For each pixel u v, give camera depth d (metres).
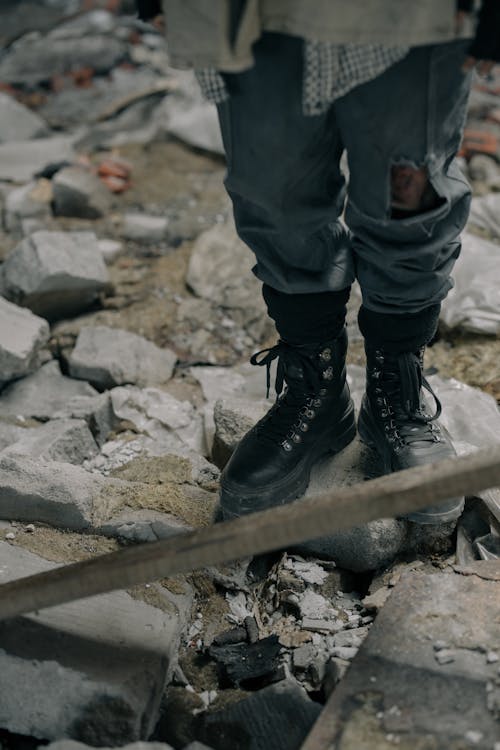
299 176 1.61
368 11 1.38
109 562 1.55
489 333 2.68
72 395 2.62
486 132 3.99
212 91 1.54
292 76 1.48
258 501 1.93
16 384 2.66
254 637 1.84
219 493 2.07
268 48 1.47
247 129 1.56
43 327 2.72
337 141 1.65
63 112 4.68
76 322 2.95
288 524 1.48
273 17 1.42
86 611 1.79
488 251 2.97
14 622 1.74
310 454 2.00
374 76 1.44
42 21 5.66
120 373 2.67
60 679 1.64
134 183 3.75
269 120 1.53
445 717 1.47
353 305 2.84
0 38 5.50
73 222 3.46
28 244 2.96
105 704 1.61
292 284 1.79
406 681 1.55
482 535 1.99
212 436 2.39
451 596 1.70
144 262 3.24
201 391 2.65
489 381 2.54
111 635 1.74
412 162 1.53
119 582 1.54
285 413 1.98
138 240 3.37
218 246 3.17
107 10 5.73
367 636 1.65
